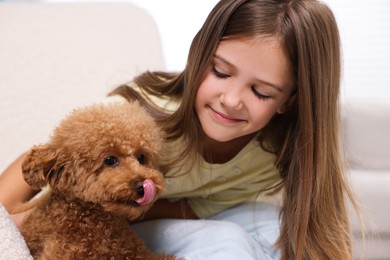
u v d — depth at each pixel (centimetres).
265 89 90
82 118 76
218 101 91
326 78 96
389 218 160
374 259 158
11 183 97
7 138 133
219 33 89
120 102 87
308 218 100
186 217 114
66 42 149
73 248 74
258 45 87
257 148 108
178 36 232
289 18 89
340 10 237
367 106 196
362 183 163
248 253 91
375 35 238
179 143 100
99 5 159
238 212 115
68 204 77
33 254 79
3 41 144
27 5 153
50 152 74
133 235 83
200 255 91
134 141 75
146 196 71
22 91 139
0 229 75
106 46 151
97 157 73
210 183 110
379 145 192
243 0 89
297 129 101
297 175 101
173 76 111
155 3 229
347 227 106
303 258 101
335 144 101
